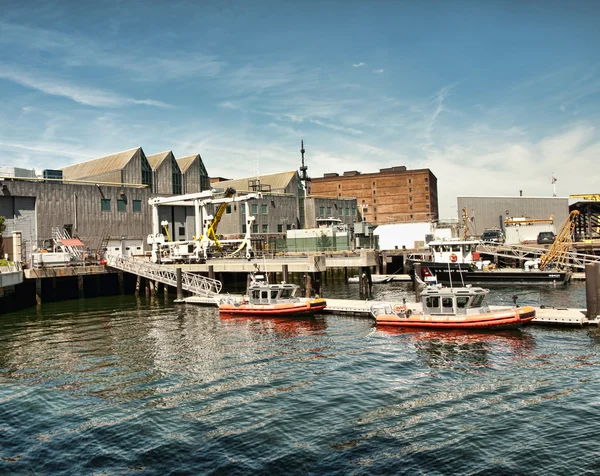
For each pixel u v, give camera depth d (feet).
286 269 149.79
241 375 71.36
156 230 194.49
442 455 46.14
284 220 277.23
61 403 61.46
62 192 199.93
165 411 57.93
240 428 52.70
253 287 124.57
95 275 180.04
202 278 167.32
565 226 204.74
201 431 52.21
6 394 65.10
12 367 78.84
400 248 272.92
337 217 312.50
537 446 47.29
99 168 249.55
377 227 277.85
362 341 91.35
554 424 51.96
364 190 475.31
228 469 44.42
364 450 47.37
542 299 147.02
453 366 73.92
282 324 109.91
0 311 144.05
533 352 80.12
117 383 69.00
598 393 60.39
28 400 62.64
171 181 254.47
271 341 92.99
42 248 190.19
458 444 48.16
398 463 44.86
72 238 201.36
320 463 45.11
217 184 344.28
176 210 243.40
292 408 57.98
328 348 86.53
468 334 94.17
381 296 162.30
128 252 210.79
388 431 51.39
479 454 46.14
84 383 69.41
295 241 211.00
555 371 69.77
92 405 60.54
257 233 258.98
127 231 220.84
